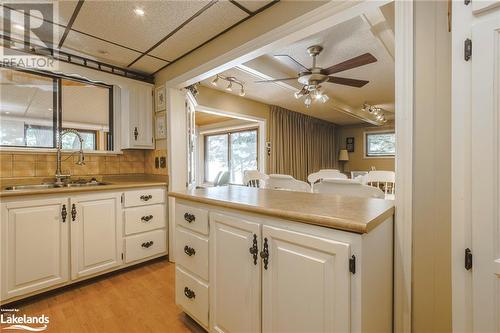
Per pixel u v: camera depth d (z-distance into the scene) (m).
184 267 1.61
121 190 2.34
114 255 2.29
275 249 1.09
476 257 0.86
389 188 2.74
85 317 1.71
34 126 2.37
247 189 1.94
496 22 0.81
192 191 1.77
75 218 2.05
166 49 2.35
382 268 1.07
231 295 1.28
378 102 4.80
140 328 1.60
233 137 6.43
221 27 1.98
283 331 1.06
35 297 1.94
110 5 1.71
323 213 1.00
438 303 1.14
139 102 2.80
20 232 1.79
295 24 1.60
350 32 2.23
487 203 0.84
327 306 0.92
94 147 2.75
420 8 1.18
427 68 1.16
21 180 2.23
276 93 4.11
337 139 7.43
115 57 2.51
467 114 0.87
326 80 2.67
